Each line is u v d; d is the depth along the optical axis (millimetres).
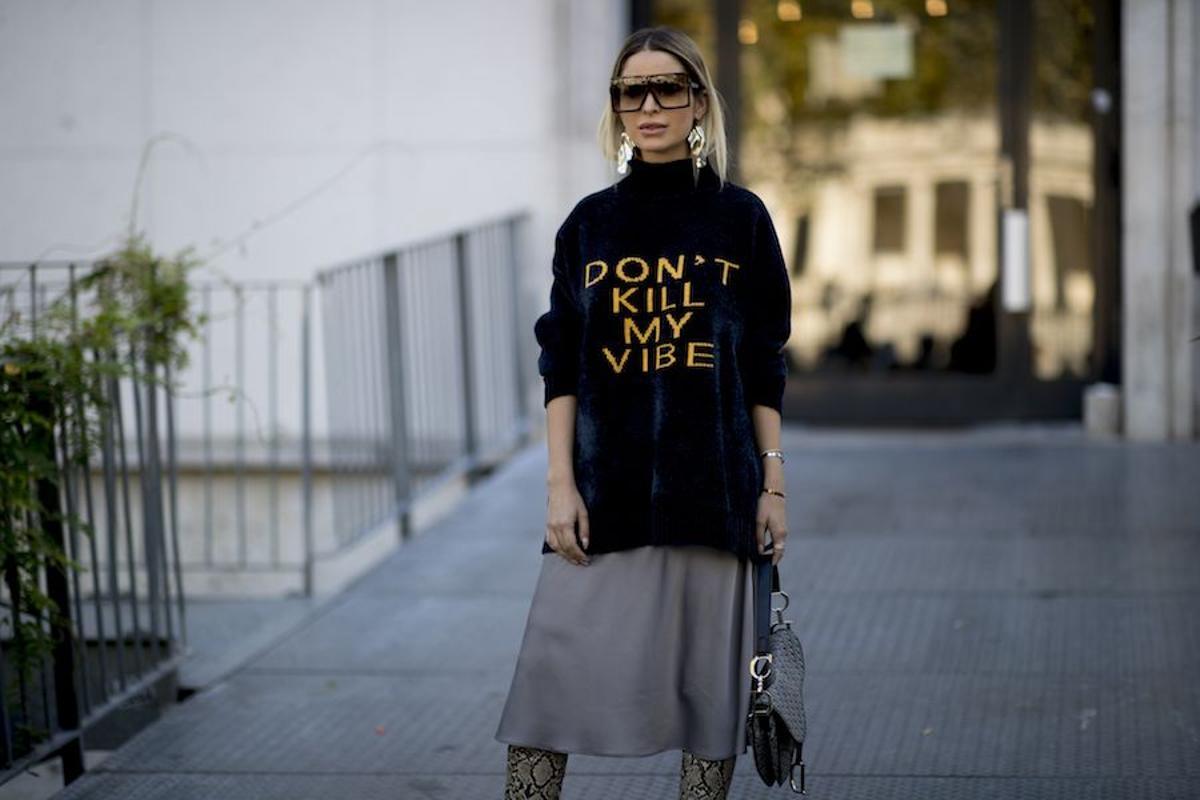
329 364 7137
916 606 5875
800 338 9156
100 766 4613
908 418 9078
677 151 3441
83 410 4734
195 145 8945
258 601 6754
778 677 3354
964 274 8961
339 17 8859
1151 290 8461
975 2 8859
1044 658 5285
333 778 4488
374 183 8875
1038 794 4203
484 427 8625
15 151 8984
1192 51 8281
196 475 8719
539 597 3438
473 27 8812
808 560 6504
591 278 3395
